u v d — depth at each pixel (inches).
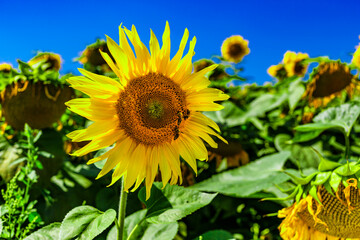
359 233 18.7
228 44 43.8
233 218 27.9
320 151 27.4
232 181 23.5
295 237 19.5
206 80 15.1
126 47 13.6
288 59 38.7
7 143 24.7
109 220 12.7
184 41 14.7
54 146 24.6
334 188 17.1
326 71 29.0
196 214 26.5
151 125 14.8
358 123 31.5
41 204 22.9
